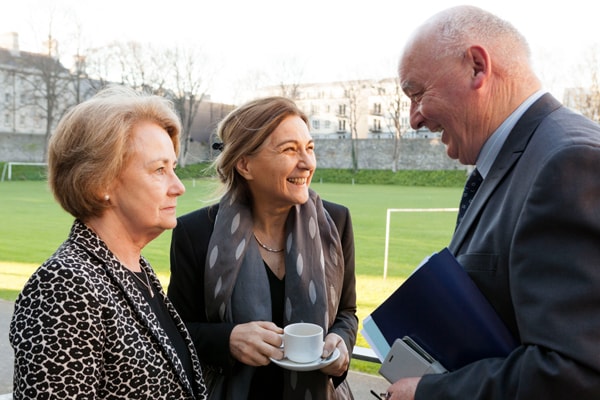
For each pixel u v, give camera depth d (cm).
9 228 1328
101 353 109
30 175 4366
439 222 1684
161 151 125
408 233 1387
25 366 101
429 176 4984
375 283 732
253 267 176
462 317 130
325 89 6831
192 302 183
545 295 106
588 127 122
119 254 127
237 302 172
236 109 176
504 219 125
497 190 134
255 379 174
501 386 111
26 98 5559
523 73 141
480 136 144
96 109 121
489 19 143
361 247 1125
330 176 5425
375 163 5578
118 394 112
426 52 146
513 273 114
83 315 105
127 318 117
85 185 118
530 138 131
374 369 373
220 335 162
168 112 132
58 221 1490
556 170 109
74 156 118
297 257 176
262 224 185
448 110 146
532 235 111
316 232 182
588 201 106
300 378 168
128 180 122
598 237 104
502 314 125
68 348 102
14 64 5419
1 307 545
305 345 144
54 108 5328
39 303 104
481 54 139
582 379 100
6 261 870
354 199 2823
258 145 168
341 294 198
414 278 138
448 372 131
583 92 4128
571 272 104
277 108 169
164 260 900
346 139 5722
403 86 157
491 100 140
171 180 129
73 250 116
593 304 102
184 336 140
